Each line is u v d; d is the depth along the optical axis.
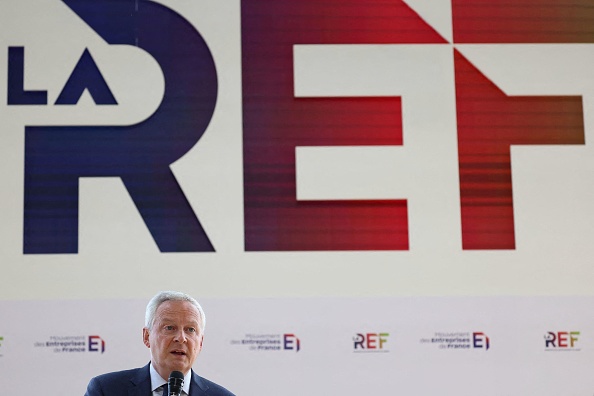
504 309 9.91
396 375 9.73
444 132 10.24
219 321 9.70
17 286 9.60
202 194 9.96
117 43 10.18
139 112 10.06
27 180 9.83
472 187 10.16
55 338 9.54
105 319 9.62
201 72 10.20
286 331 9.74
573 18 10.54
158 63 10.16
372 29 10.38
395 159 10.16
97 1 10.24
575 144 10.30
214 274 9.81
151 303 6.76
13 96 9.98
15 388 9.41
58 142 9.93
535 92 10.37
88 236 9.78
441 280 9.95
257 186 10.02
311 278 9.87
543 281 10.01
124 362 9.56
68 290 9.64
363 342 9.77
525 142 10.27
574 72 10.45
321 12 10.37
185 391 6.67
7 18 10.12
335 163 10.11
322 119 10.20
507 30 10.48
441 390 9.73
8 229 9.71
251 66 10.23
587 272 10.05
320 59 10.28
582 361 9.84
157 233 9.84
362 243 9.98
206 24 10.27
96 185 9.88
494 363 9.80
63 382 9.46
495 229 10.09
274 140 10.12
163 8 10.28
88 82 10.08
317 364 9.70
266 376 9.64
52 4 10.20
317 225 9.98
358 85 10.27
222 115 10.12
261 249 9.89
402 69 10.33
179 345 6.57
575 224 10.15
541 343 9.86
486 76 10.37
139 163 9.98
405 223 10.05
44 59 10.07
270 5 10.34
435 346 9.80
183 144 10.04
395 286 9.91
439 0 10.48
